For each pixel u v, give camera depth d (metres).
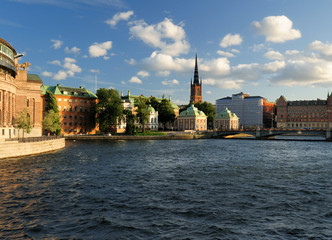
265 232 19.59
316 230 20.00
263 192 30.20
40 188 30.98
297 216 22.81
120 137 121.62
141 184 33.66
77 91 136.38
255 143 109.44
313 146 93.62
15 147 53.94
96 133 140.38
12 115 68.50
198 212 23.55
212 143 108.88
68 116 131.38
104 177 37.53
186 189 31.34
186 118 177.75
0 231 19.42
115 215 22.73
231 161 54.66
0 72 61.34
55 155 59.16
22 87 80.00
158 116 180.62
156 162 52.50
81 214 22.91
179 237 18.70
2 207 24.41
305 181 35.84
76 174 39.12
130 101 173.00
